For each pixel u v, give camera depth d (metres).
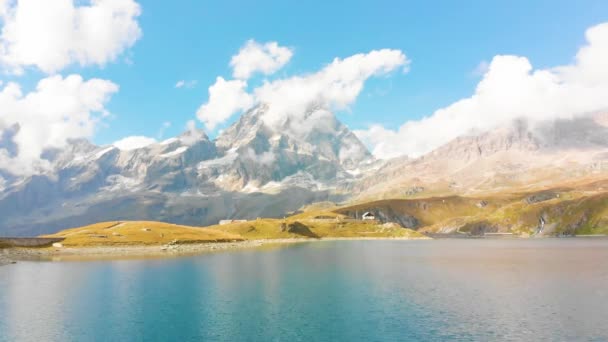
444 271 152.88
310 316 84.06
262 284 123.00
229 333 73.50
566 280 129.00
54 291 112.69
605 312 86.12
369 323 78.75
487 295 104.44
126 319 82.88
